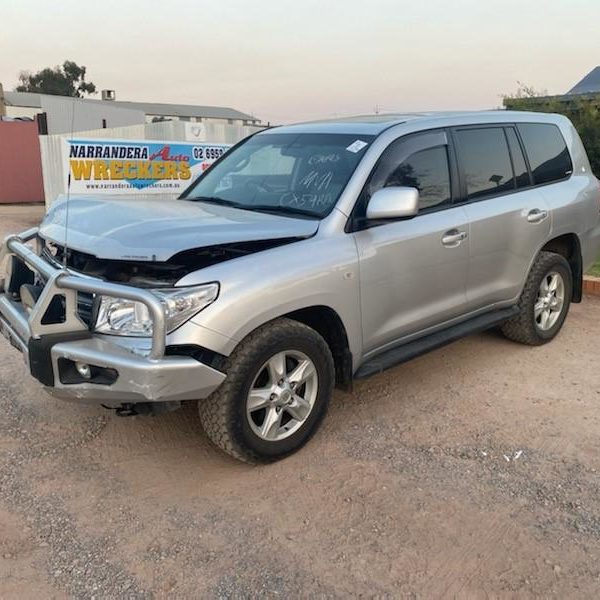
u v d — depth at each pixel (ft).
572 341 18.75
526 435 13.00
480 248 15.01
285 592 8.64
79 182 42.75
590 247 19.11
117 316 10.37
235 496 10.86
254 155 15.33
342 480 11.33
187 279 10.12
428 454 12.25
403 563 9.21
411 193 11.93
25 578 8.82
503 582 8.83
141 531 9.91
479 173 15.42
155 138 51.21
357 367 12.87
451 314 14.79
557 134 18.42
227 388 10.60
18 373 15.87
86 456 12.09
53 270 10.71
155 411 10.33
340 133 14.14
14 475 11.39
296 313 11.85
